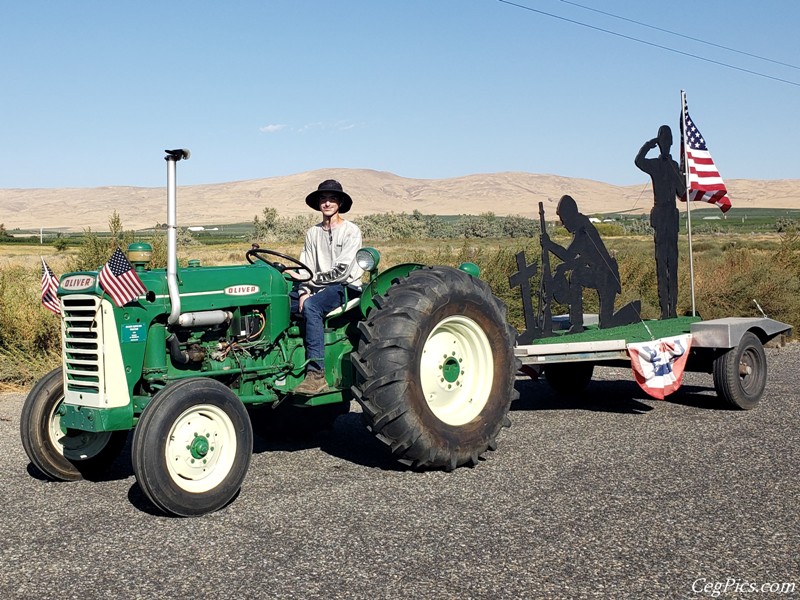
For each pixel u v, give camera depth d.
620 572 4.31
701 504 5.42
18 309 11.22
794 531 4.91
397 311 6.22
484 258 15.07
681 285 16.44
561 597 4.02
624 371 11.70
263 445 7.37
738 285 15.80
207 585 4.20
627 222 78.06
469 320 6.64
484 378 6.75
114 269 5.59
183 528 5.09
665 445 7.10
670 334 8.82
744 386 8.84
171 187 5.82
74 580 4.29
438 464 6.28
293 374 6.76
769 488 5.78
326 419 7.64
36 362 10.67
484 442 6.51
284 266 7.01
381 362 6.11
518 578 4.23
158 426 5.20
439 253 16.06
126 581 4.26
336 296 6.64
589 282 9.52
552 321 10.10
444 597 4.02
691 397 9.58
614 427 7.87
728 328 8.57
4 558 4.62
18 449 7.28
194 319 6.10
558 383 9.73
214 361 6.29
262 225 83.69
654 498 5.56
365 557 4.54
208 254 31.33
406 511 5.34
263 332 6.58
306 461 6.74
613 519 5.13
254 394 6.54
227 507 5.50
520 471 6.30
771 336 9.18
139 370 5.86
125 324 5.77
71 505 5.64
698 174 10.76
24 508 5.58
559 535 4.85
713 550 4.61
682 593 4.06
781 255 19.17
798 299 15.84
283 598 4.03
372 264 6.46
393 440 6.15
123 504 5.65
